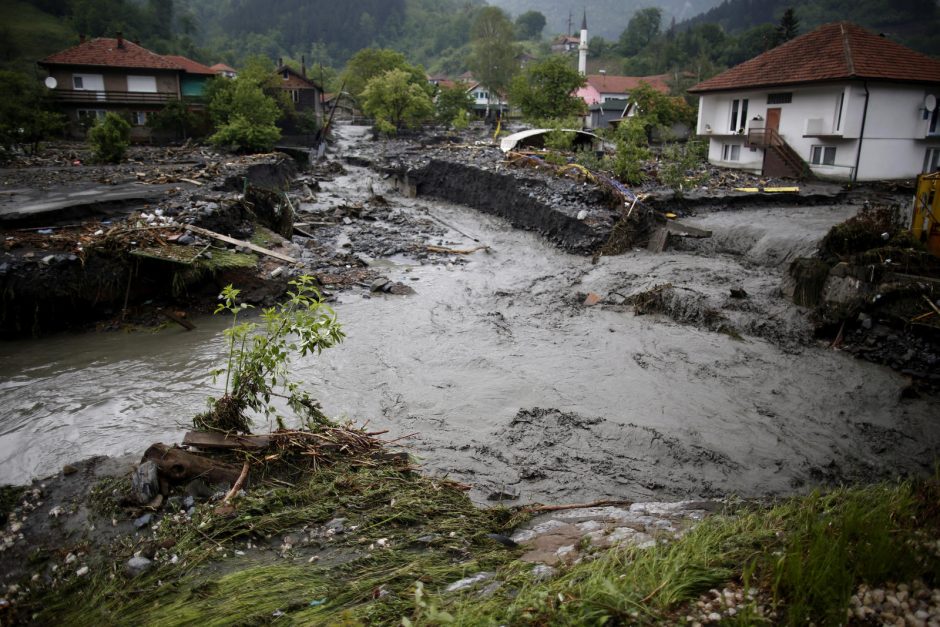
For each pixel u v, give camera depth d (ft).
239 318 43.88
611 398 32.45
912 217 40.40
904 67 90.53
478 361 37.22
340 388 32.83
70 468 21.12
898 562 12.05
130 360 36.09
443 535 17.57
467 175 95.55
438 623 11.85
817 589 11.32
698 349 38.81
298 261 52.60
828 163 93.71
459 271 59.57
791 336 39.55
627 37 417.08
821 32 101.55
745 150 106.63
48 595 15.19
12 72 130.93
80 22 268.00
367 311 46.21
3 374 33.94
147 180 71.56
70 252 42.78
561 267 60.18
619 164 79.87
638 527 17.52
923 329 34.22
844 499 16.29
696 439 28.17
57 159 95.71
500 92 305.12
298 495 19.17
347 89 271.49
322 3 586.86
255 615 13.69
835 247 42.24
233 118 124.88
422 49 556.10
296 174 114.01
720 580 12.46
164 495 18.97
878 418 30.32
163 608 14.28
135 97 143.95
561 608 11.63
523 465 25.57
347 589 14.58
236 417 21.71
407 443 27.12
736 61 299.38
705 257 59.31
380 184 113.80
